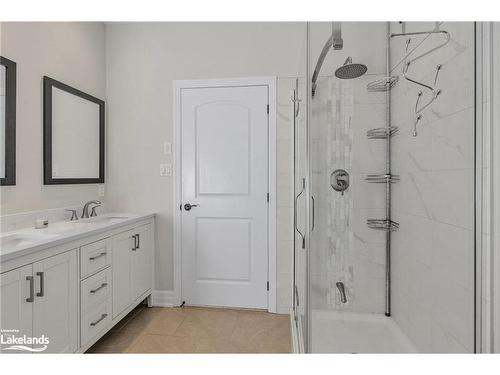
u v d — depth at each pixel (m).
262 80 2.50
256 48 2.52
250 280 2.56
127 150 2.70
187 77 2.60
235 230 2.57
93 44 2.55
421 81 1.58
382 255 1.90
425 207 1.55
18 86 1.84
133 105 2.68
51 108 2.08
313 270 1.71
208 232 2.60
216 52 2.57
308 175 1.67
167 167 2.65
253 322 2.32
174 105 2.62
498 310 1.06
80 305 1.67
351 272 1.86
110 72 2.71
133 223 2.29
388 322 1.84
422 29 1.56
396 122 1.86
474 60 1.13
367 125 1.90
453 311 1.30
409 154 1.72
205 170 2.59
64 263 1.55
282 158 2.48
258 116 2.52
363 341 1.74
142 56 2.66
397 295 1.82
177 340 2.04
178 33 2.61
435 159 1.45
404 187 1.77
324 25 1.69
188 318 2.38
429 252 1.51
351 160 1.88
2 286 1.21
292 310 2.36
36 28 1.98
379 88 1.90
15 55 1.82
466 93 1.19
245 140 2.54
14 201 1.83
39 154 2.00
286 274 2.49
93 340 1.79
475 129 1.14
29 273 1.33
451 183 1.31
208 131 2.58
